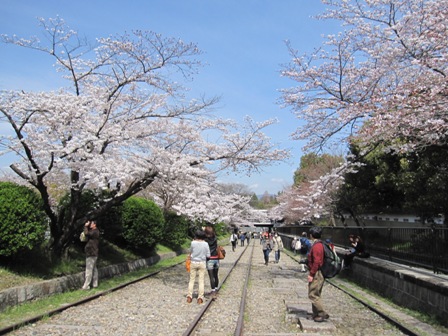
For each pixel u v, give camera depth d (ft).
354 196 77.46
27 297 30.94
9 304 28.58
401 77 38.99
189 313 30.01
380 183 67.15
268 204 314.35
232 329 25.53
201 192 52.13
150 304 33.50
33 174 40.63
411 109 33.22
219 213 60.59
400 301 34.60
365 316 30.22
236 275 59.36
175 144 51.31
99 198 50.19
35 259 38.09
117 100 44.34
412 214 72.64
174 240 96.43
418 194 54.08
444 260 32.42
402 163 59.57
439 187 48.88
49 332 23.38
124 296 37.24
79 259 48.29
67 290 37.65
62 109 38.34
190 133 50.03
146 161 45.73
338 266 27.40
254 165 54.03
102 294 36.99
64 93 41.45
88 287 39.19
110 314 29.04
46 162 40.27
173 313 29.94
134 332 24.00
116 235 61.36
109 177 41.32
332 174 53.93
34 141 37.65
